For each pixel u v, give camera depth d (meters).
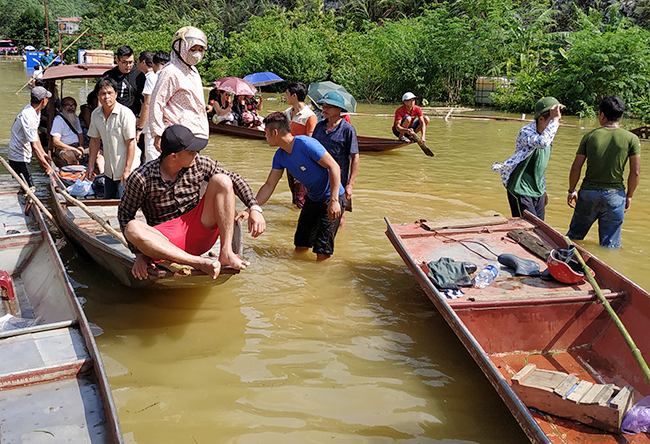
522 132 5.56
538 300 3.98
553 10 23.05
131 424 3.15
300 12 32.53
